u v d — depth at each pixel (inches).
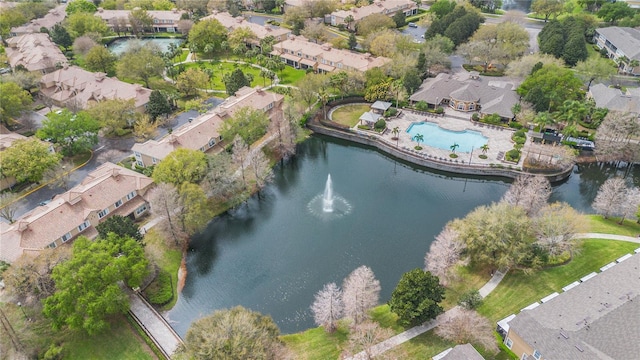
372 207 4419.3
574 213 3688.5
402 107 6131.9
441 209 4387.3
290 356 2755.9
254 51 7509.8
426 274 2984.7
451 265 3341.5
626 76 6722.4
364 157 5423.2
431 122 5767.7
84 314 2942.9
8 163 4266.7
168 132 5526.6
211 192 4237.2
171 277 3560.5
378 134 5506.9
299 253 3826.3
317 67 7116.1
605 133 4825.3
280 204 4485.7
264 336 2632.9
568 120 4992.6
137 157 4800.7
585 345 2568.9
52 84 6505.9
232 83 6250.0
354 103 6299.2
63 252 3184.1
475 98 5925.2
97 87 6087.6
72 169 4778.5
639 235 3816.4
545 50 7111.2
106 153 5118.1
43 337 2947.8
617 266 3221.0
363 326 2886.3
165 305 3309.5
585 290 3019.2
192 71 6338.6
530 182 4084.6
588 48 7869.1
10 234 3457.2
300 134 5319.9
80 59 7736.2
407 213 4323.3
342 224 4170.8
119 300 2962.6
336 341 2962.6
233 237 4033.0
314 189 4741.6
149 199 3816.4
